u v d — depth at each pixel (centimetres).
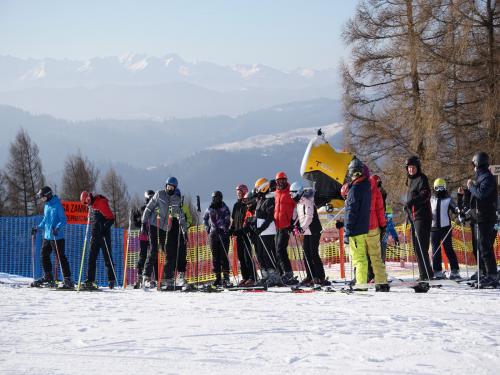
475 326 604
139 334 588
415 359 446
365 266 1021
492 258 1055
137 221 1562
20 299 1048
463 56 2853
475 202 1070
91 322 700
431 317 677
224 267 1307
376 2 3306
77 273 1634
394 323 630
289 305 841
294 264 1611
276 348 496
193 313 764
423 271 1105
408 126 3111
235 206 1304
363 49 3334
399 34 3234
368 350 481
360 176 988
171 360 453
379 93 3325
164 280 1257
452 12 2875
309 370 415
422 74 3112
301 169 2055
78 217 1930
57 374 409
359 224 990
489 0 2862
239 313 748
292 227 1197
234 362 443
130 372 414
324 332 574
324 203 2041
